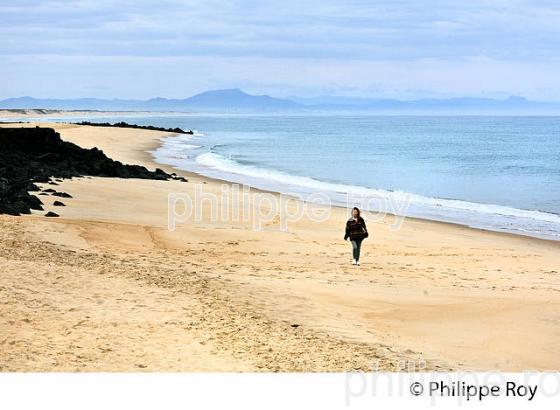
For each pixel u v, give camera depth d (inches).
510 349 424.2
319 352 395.2
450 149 3472.0
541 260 814.5
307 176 1934.1
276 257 746.2
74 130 3666.3
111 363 356.8
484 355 412.2
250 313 470.3
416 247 873.5
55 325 411.2
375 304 522.6
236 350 389.4
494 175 2091.5
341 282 603.5
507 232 1053.2
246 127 7273.6
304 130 6417.3
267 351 390.6
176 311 460.4
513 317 491.8
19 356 357.1
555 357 410.6
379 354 400.2
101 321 426.3
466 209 1310.3
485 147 3681.1
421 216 1205.1
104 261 627.5
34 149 1599.4
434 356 405.7
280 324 450.0
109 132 3791.8
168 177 1598.2
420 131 6284.5
